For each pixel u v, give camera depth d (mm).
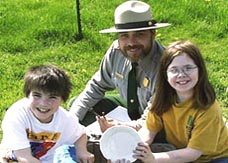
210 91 2234
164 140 2418
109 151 2246
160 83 2301
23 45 4117
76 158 2262
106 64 2678
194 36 4258
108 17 4453
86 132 2455
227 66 3816
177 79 2203
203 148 2232
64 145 2254
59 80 2246
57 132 2309
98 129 2539
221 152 2301
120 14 2498
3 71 3801
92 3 4680
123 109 2711
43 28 4258
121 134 2252
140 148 2203
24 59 3961
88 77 3734
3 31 4277
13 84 3654
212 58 3922
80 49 4070
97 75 2758
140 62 2521
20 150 2240
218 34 4262
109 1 4719
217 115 2244
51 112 2252
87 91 2770
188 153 2236
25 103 2293
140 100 2613
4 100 3445
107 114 2697
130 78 2580
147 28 2457
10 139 2248
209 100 2223
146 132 2402
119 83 2648
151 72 2512
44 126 2283
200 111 2227
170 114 2318
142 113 2648
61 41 4164
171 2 4609
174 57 2221
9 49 4086
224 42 4172
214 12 4492
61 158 2184
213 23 4387
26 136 2264
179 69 2213
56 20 4359
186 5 4555
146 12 2494
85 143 2369
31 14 4496
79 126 2375
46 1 4742
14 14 4488
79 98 2783
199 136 2230
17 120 2258
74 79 3695
